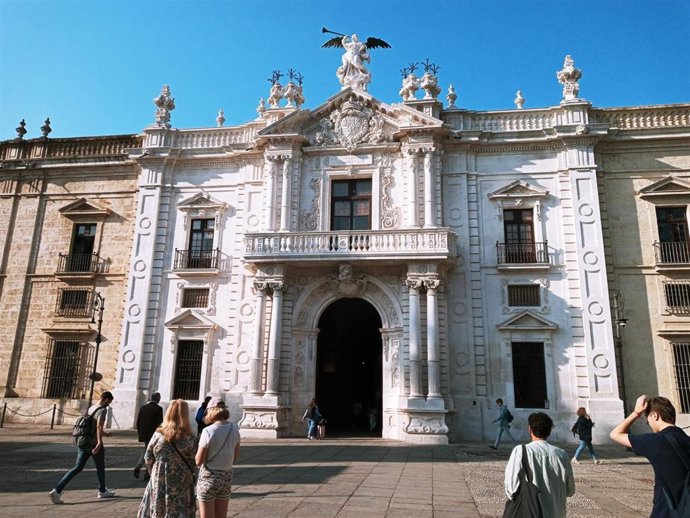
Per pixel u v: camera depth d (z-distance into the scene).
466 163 23.22
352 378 28.91
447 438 19.03
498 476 12.38
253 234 21.88
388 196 23.03
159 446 5.96
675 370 20.03
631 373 20.27
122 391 22.81
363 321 29.14
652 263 21.19
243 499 9.31
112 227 25.97
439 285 20.89
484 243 22.30
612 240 21.67
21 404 24.09
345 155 23.75
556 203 22.22
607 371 19.95
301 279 22.56
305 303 22.50
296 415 21.50
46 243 26.38
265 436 20.11
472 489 10.73
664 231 21.67
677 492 4.03
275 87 25.59
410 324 20.44
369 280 22.05
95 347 24.47
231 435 6.13
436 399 19.50
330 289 22.53
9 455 14.38
